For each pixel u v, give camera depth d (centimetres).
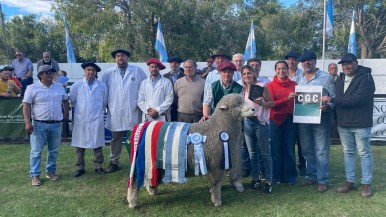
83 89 641
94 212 489
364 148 513
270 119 573
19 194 560
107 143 899
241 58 611
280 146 586
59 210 497
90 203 520
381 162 694
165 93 624
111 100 654
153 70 620
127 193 539
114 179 627
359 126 506
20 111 899
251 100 507
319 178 546
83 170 658
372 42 2722
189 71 621
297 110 539
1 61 4097
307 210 477
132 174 482
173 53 2131
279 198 522
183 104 629
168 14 2041
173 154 463
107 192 565
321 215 459
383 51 2762
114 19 1989
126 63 661
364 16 2600
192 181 608
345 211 470
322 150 542
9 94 946
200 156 462
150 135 473
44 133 609
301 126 565
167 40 2112
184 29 2141
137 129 487
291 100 562
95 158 664
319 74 549
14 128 905
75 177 641
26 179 633
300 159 634
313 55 541
